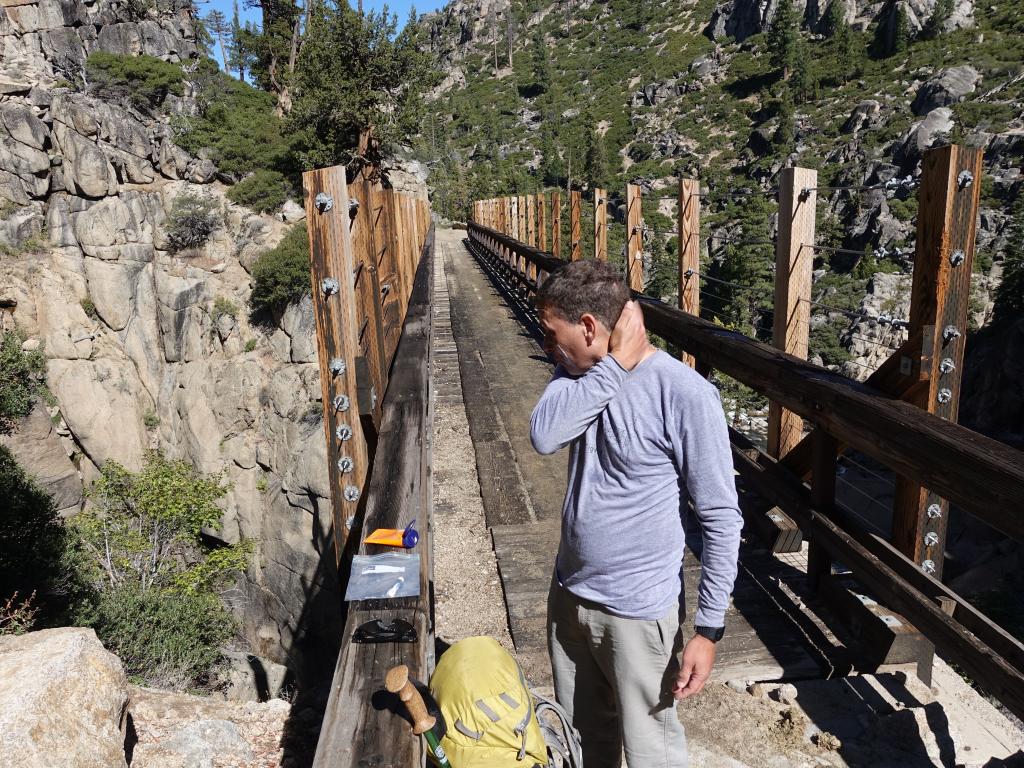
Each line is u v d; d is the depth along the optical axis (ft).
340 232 8.41
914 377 9.05
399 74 147.02
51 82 140.77
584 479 5.57
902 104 321.93
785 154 328.90
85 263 121.70
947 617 7.99
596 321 5.11
